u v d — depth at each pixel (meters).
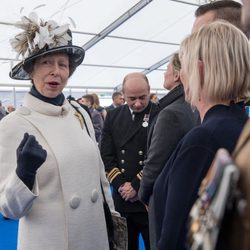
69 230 1.27
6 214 1.22
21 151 1.11
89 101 5.96
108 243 1.49
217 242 0.47
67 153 1.31
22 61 1.35
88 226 1.35
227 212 0.45
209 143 0.81
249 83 0.90
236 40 0.89
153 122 1.93
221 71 0.87
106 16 7.34
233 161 0.45
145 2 7.06
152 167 1.66
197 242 0.46
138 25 8.09
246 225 0.42
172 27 8.52
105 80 11.70
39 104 1.36
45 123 1.34
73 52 1.43
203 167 0.81
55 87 1.38
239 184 0.44
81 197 1.33
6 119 1.30
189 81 0.95
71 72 1.54
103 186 1.60
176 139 1.61
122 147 2.21
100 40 8.35
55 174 1.27
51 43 1.32
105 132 2.31
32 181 1.14
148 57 10.35
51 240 1.24
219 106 0.89
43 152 1.12
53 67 1.36
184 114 1.64
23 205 1.14
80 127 1.48
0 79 10.02
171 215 0.85
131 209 2.14
